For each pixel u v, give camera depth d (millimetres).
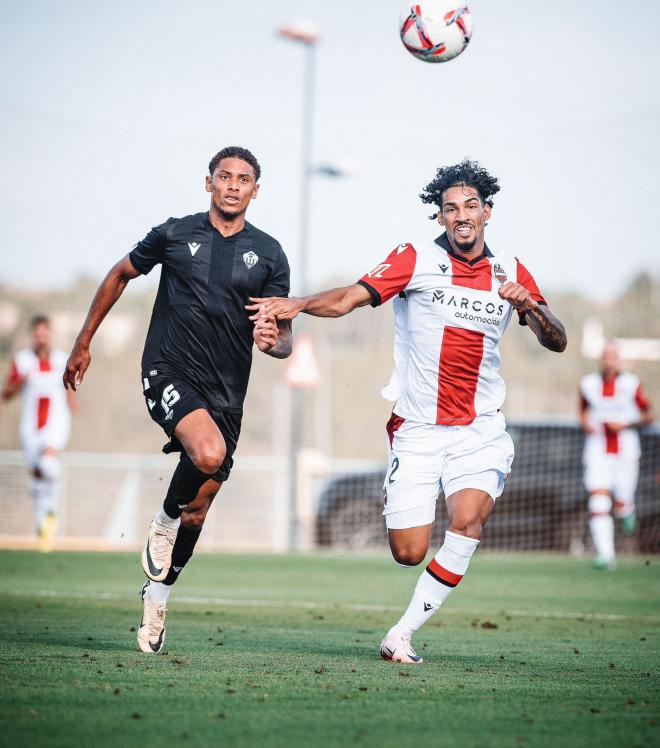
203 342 19797
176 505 19000
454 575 19750
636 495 63500
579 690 16438
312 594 36469
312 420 122000
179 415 19031
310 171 67062
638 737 13023
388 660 19656
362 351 115500
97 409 129750
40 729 12805
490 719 13977
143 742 12250
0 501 70750
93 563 45312
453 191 20281
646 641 24500
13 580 38219
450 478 20297
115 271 20266
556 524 62438
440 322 20234
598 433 48562
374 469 63031
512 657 20828
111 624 25172
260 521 75438
